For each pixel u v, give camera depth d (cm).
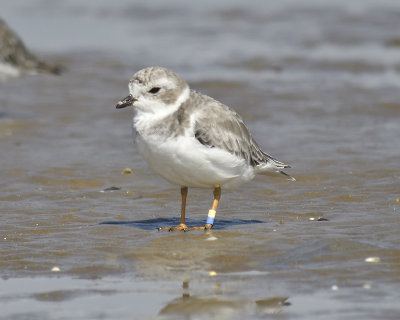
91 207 1330
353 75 2642
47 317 844
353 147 1728
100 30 3703
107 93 2414
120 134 1920
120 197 1398
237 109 2172
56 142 1833
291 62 2878
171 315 848
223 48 3197
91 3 4409
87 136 1897
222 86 2467
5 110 2177
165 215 1283
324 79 2577
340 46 3162
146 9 4191
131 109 2194
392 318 816
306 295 891
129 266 1011
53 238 1138
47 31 3684
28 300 895
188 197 1393
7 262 1031
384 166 1556
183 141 1091
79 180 1514
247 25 3688
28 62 2264
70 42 3419
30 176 1534
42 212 1296
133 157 1691
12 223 1227
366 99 2253
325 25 3575
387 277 939
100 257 1048
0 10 4266
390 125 1966
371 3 3988
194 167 1109
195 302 880
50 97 2345
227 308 862
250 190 1422
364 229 1146
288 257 1024
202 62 2919
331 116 2073
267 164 1207
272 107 2186
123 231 1173
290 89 2411
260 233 1145
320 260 1004
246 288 920
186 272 984
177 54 3097
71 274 985
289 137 1847
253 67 2811
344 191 1398
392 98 2253
